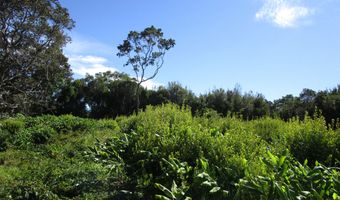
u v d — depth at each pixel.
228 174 4.25
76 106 47.47
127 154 5.80
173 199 4.04
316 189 3.87
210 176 4.27
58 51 34.25
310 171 4.05
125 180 5.78
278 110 38.47
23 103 32.91
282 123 10.27
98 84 48.59
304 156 6.05
